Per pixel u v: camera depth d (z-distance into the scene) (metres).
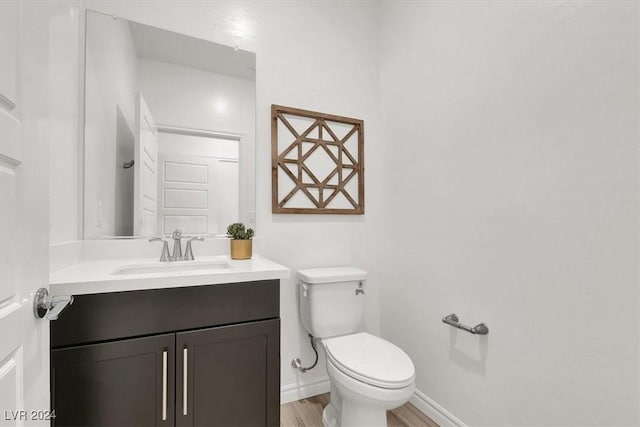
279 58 1.85
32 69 0.67
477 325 1.42
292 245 1.87
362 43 2.11
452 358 1.56
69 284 0.97
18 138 0.62
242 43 1.76
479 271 1.42
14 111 0.61
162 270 1.30
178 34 1.62
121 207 1.48
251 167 1.76
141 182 1.53
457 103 1.55
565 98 1.10
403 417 1.70
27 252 0.65
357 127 2.07
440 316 1.64
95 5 1.45
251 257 1.60
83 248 1.40
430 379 1.70
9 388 0.58
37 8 0.69
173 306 1.12
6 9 0.57
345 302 1.75
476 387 1.43
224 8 1.72
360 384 1.23
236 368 1.21
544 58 1.17
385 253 2.07
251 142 1.77
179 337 1.12
